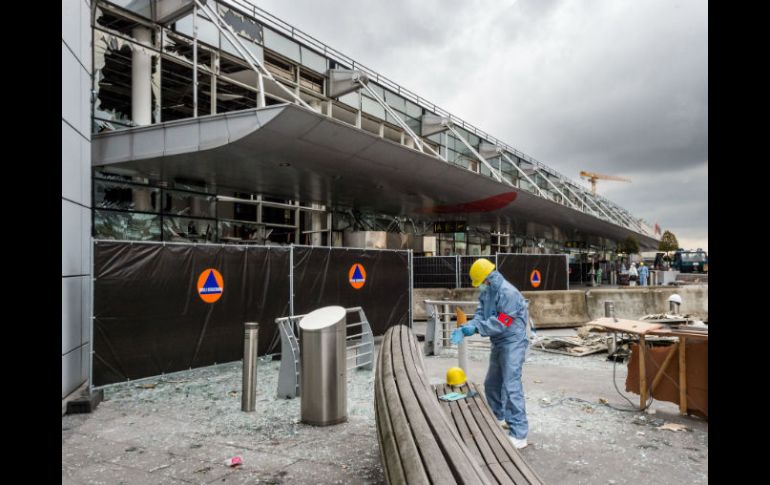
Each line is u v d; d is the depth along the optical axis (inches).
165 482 163.0
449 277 727.1
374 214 1130.7
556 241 2252.7
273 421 228.7
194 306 315.0
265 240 835.4
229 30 555.2
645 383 242.4
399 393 123.4
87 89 303.9
